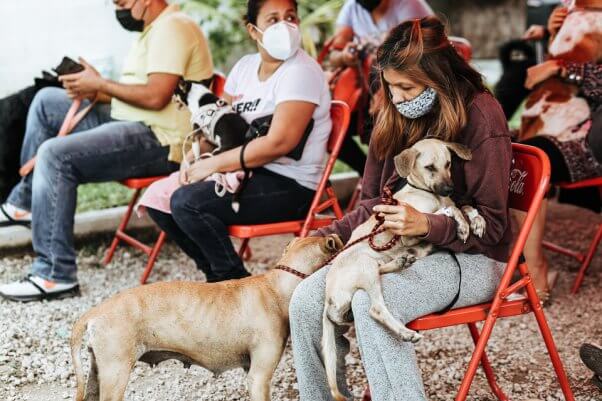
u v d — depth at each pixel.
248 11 3.82
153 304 2.77
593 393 3.29
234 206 3.71
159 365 3.60
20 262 5.07
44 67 6.95
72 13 7.00
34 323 4.03
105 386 2.70
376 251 2.69
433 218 2.61
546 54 4.75
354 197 5.60
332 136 3.85
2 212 4.86
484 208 2.72
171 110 4.43
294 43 3.69
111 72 6.20
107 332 2.70
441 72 2.67
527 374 3.50
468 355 3.69
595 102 4.25
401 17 5.43
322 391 2.74
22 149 4.88
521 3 10.48
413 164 2.70
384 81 2.87
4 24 6.82
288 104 3.68
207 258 3.79
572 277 4.72
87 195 6.16
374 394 2.53
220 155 3.75
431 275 2.66
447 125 2.70
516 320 4.11
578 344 3.80
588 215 6.00
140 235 5.51
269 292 2.86
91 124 4.79
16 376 3.48
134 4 4.45
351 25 5.61
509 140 2.75
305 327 2.68
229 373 3.53
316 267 2.88
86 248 5.32
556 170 4.16
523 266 2.81
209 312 2.79
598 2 4.27
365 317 2.51
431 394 3.31
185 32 4.41
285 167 3.79
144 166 4.48
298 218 3.88
